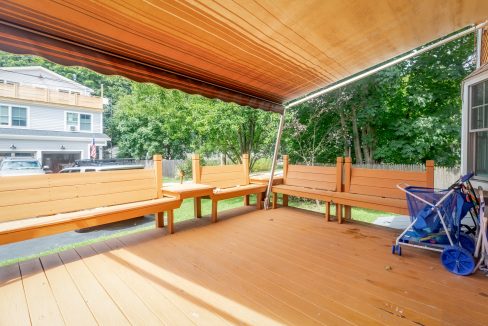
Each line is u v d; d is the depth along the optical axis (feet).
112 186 10.94
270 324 5.63
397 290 7.00
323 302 6.45
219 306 6.28
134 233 11.85
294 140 33.53
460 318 5.78
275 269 8.26
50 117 56.18
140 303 6.40
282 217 14.61
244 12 7.05
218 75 11.43
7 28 6.22
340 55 10.66
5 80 56.59
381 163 34.42
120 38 7.79
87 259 9.00
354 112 33.78
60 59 7.22
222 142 32.19
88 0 5.98
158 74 9.93
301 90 14.24
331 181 14.61
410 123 31.83
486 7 8.83
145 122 66.64
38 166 34.63
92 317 5.86
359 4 7.22
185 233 11.85
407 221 17.52
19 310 6.10
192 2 6.41
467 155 13.70
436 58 30.71
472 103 13.50
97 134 63.05
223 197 13.94
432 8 8.20
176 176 51.47
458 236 8.21
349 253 9.55
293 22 7.78
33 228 7.79
